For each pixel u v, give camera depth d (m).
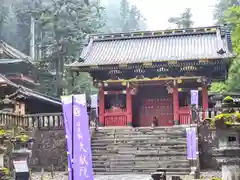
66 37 61.12
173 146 29.91
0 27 85.94
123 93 38.88
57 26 60.84
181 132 31.56
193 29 42.19
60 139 33.56
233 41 46.59
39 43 73.38
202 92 37.25
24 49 83.25
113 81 38.50
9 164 17.98
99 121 38.41
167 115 40.19
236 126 11.79
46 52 68.62
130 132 33.03
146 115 40.56
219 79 39.28
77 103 13.41
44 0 85.25
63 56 62.03
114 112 38.53
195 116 32.81
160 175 17.36
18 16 83.81
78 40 61.25
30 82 61.88
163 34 42.69
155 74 38.16
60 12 61.25
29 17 82.31
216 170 29.42
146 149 30.12
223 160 11.85
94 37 44.00
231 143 11.88
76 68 37.88
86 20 63.97
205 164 30.44
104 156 29.98
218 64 36.19
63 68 61.75
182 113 37.28
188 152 27.47
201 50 38.09
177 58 35.94
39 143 33.78
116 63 36.88
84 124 13.45
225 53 35.84
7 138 15.17
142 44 41.84
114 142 31.75
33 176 27.95
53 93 63.56
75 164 13.16
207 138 30.81
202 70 37.22
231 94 41.41
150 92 40.75
